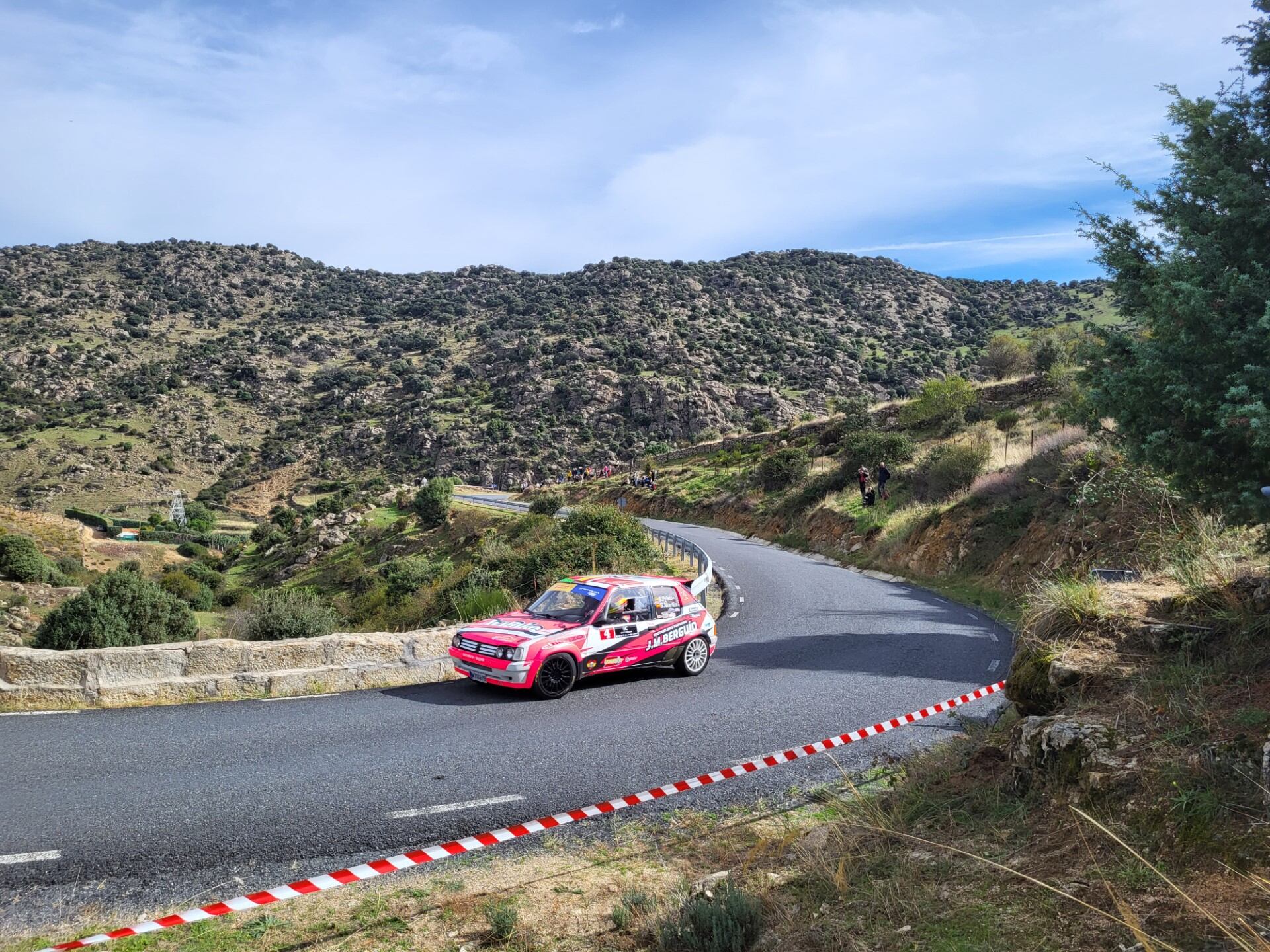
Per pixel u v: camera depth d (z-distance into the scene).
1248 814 3.88
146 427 143.00
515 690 10.61
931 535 24.84
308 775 7.18
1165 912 3.44
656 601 11.48
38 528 68.12
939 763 6.37
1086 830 4.38
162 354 180.38
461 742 8.26
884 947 3.77
